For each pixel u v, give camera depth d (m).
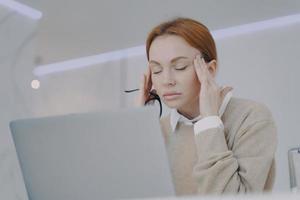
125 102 1.75
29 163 0.70
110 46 1.83
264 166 0.84
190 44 1.07
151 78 1.15
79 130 0.64
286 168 1.42
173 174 1.02
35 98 1.90
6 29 2.01
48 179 0.69
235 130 0.93
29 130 0.68
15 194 1.80
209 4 1.68
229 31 1.64
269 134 0.90
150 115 0.60
